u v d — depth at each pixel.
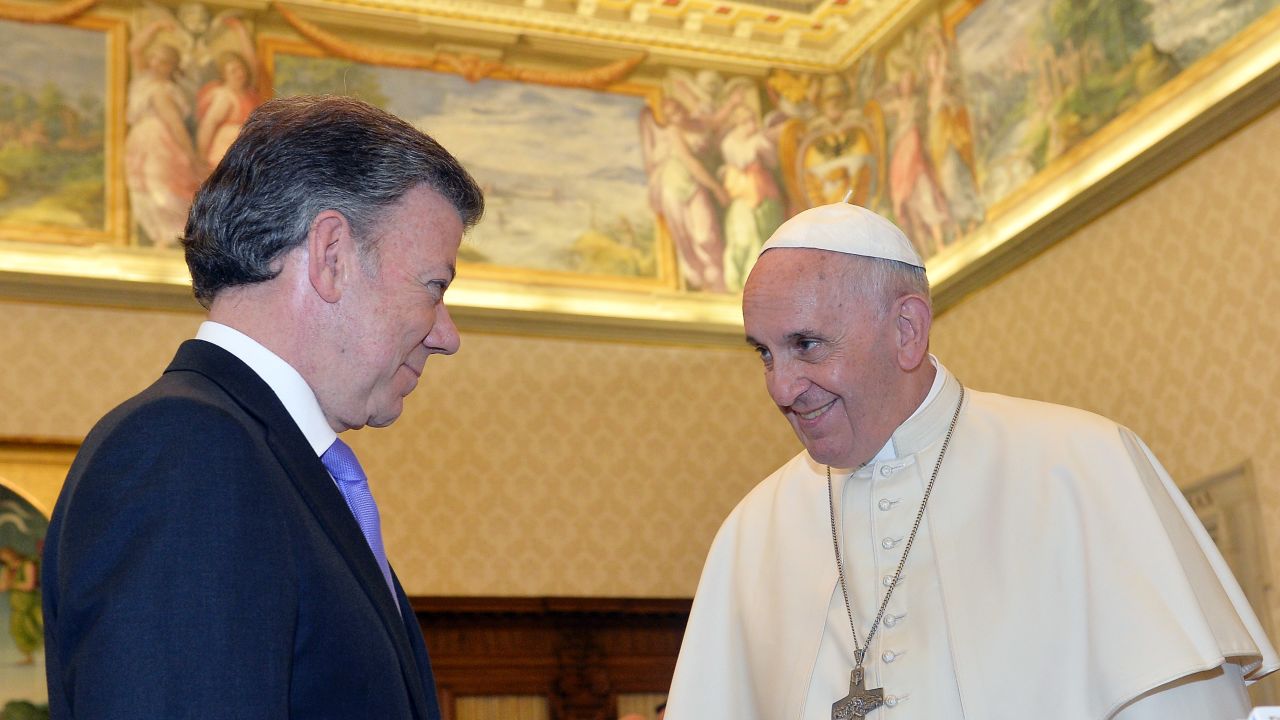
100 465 1.63
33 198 8.84
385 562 2.09
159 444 1.64
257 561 1.60
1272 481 7.07
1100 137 8.52
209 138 9.32
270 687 1.54
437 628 8.95
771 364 2.78
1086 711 2.50
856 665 2.73
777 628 2.96
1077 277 8.52
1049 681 2.54
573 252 10.06
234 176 1.95
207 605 1.54
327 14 9.79
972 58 9.62
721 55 10.71
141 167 9.10
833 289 2.72
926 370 2.94
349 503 2.04
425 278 2.02
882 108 10.47
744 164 10.62
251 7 9.62
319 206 1.94
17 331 8.46
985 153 9.48
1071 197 8.50
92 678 1.49
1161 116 8.07
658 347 10.02
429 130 9.93
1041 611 2.62
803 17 10.56
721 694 3.08
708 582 3.22
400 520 9.04
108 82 9.19
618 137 10.41
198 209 1.96
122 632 1.50
